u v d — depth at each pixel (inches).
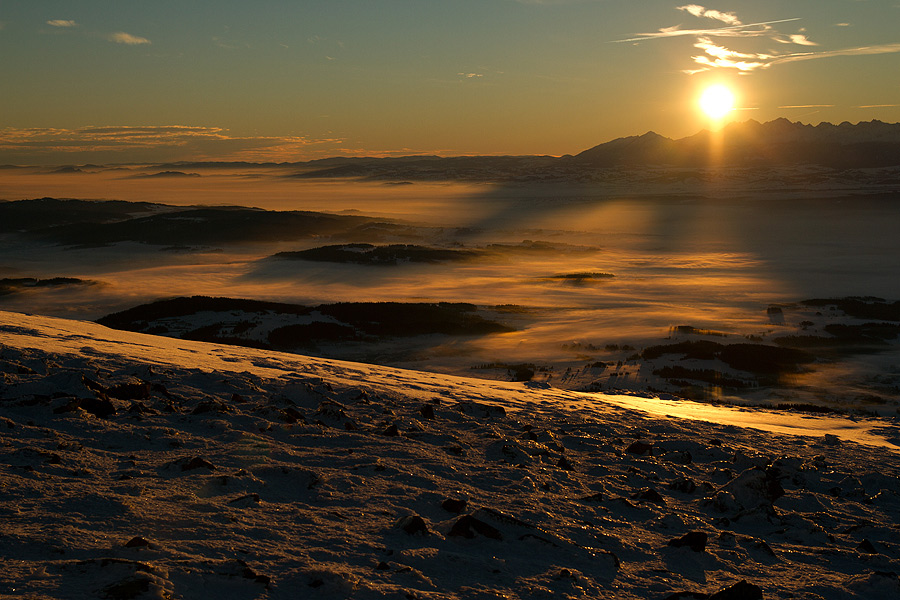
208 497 224.4
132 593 137.7
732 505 301.6
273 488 244.8
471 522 212.1
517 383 884.0
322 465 289.3
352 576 164.4
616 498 287.3
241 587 152.9
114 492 219.0
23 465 241.0
